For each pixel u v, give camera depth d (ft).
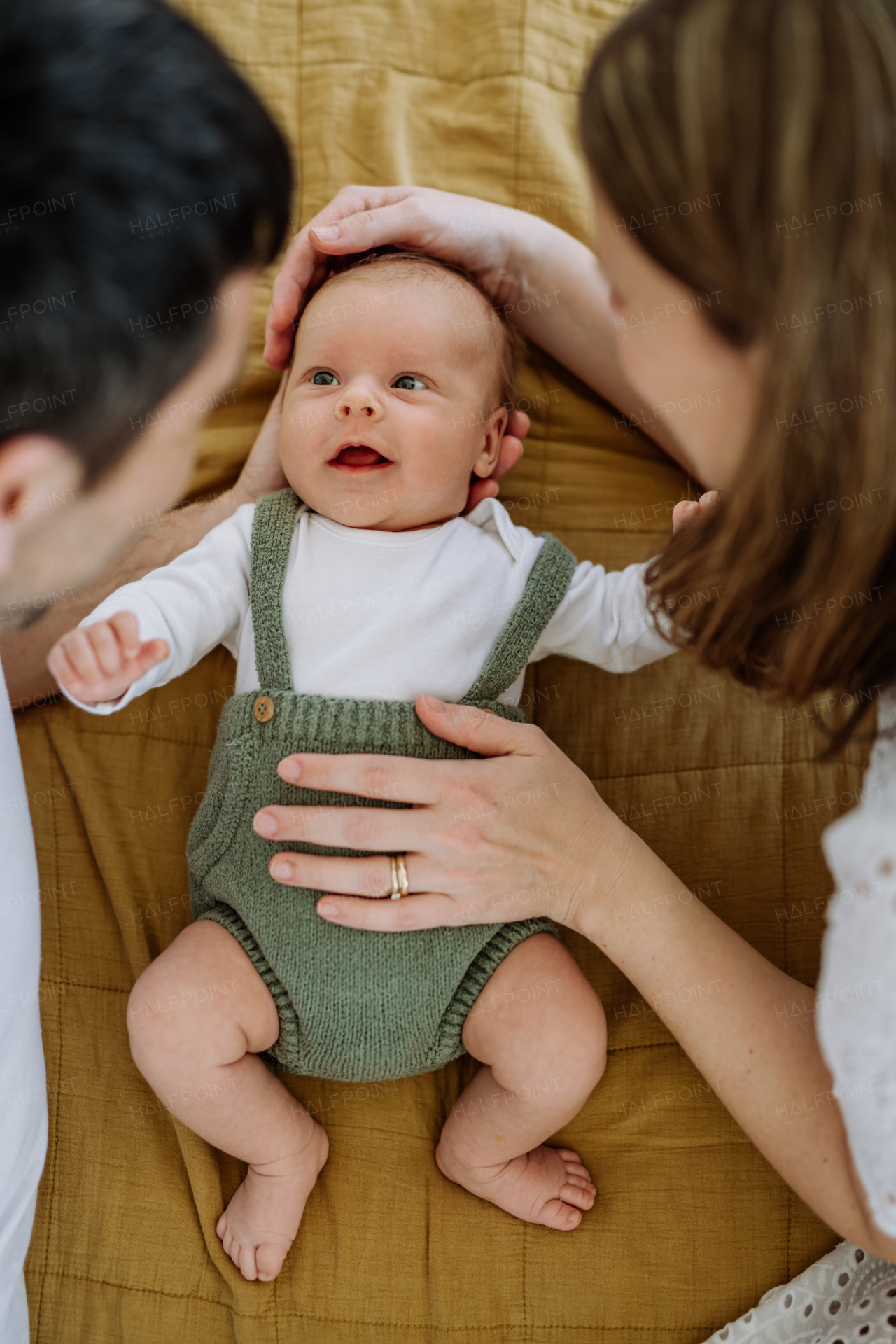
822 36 1.81
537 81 4.82
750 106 1.84
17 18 1.57
